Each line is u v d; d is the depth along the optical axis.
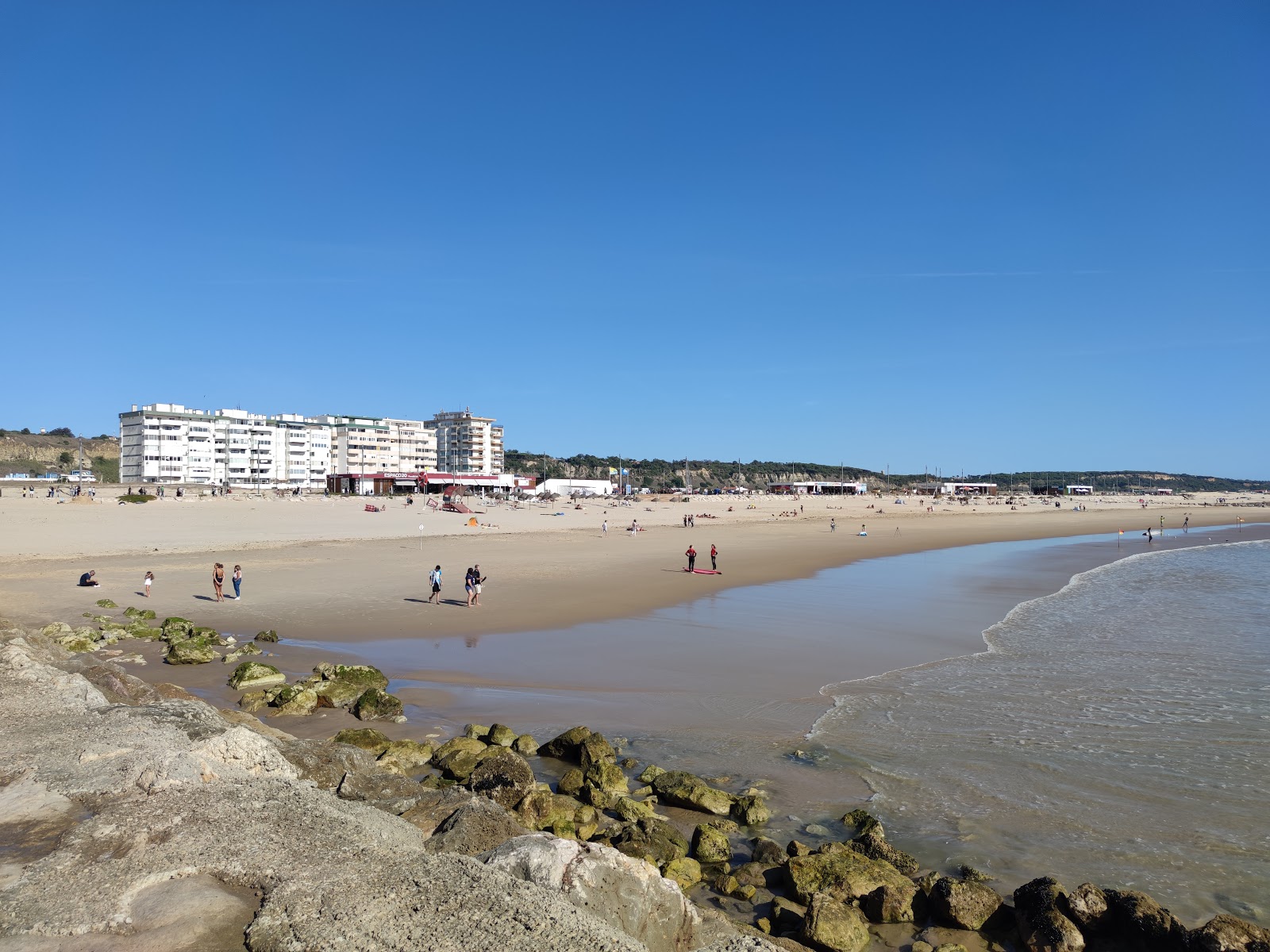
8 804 6.95
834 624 24.59
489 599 28.81
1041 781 11.49
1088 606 28.66
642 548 50.94
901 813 10.39
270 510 73.88
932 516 111.25
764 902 8.17
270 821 6.45
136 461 141.50
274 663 18.64
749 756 12.49
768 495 167.12
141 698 12.63
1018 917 7.80
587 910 5.42
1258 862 9.20
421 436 176.50
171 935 4.71
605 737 13.35
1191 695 16.08
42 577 32.59
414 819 7.80
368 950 4.52
